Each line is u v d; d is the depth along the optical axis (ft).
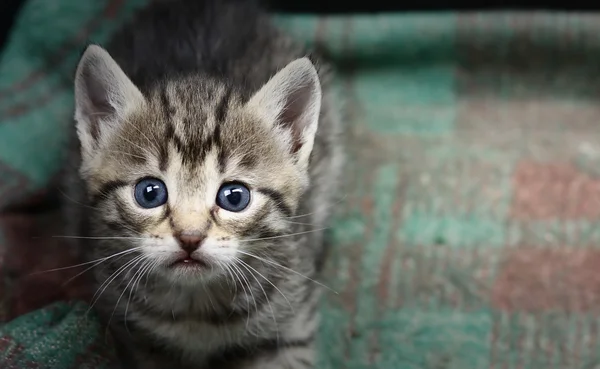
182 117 1.30
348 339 1.44
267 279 1.35
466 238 1.56
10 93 1.67
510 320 1.45
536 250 1.54
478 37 1.82
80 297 1.41
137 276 1.32
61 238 1.52
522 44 1.82
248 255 1.31
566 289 1.49
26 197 1.58
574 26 1.82
